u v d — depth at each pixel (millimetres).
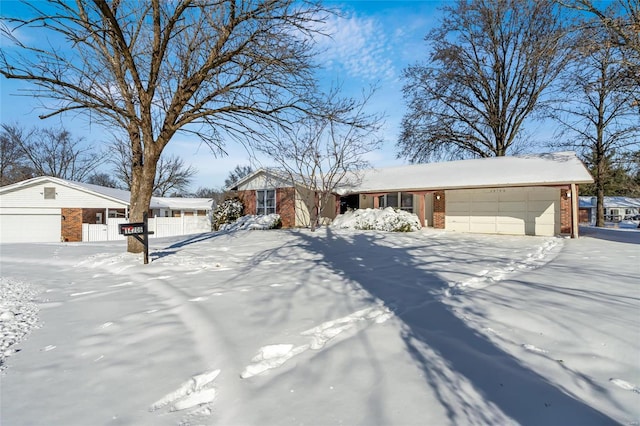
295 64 8648
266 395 2316
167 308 4402
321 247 10398
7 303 4848
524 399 2229
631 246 10633
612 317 3637
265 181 19984
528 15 20625
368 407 2156
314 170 17594
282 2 7895
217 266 7492
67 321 4016
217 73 8789
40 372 2748
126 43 8734
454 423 1995
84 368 2799
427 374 2559
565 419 2023
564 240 12594
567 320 3561
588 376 2502
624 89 15297
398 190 17125
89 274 7191
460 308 4074
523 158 17219
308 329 3486
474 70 23344
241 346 3084
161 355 2977
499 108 23453
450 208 17172
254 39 8383
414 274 6203
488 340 3150
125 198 23797
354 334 3365
